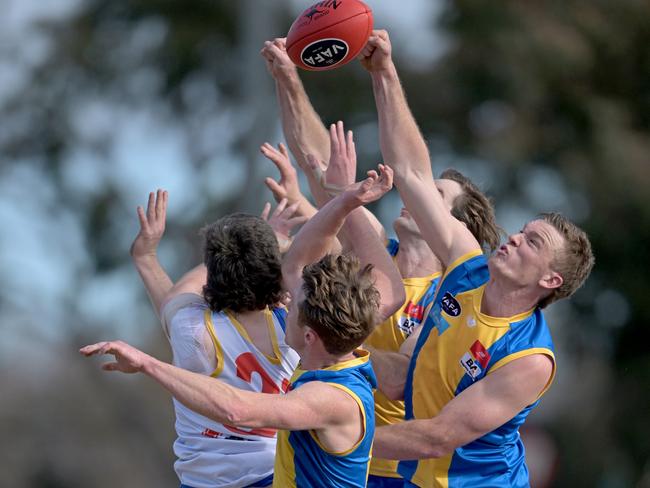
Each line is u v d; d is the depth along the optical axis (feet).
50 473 380.58
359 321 53.67
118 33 302.04
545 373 61.41
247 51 263.70
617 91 283.79
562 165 272.10
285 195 74.13
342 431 53.78
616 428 273.75
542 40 266.36
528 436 180.75
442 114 274.57
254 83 262.26
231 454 62.90
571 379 285.43
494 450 63.31
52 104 301.22
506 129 271.08
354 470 54.80
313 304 53.83
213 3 295.07
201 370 61.77
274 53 71.00
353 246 63.52
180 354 62.13
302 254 59.06
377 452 61.16
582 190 271.28
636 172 269.03
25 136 301.43
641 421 272.51
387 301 61.41
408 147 66.23
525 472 65.72
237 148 297.94
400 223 73.36
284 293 62.28
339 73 266.16
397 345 71.51
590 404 280.51
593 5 277.44
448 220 65.77
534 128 274.16
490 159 270.46
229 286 61.36
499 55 266.36
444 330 63.52
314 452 54.60
